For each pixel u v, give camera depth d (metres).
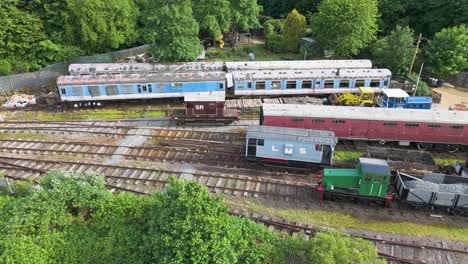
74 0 45.50
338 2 46.72
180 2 44.62
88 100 38.97
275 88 40.59
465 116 30.27
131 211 19.48
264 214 22.62
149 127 34.56
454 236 21.20
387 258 19.27
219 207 16.86
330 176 23.17
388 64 46.19
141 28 51.34
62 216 18.88
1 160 28.48
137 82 38.56
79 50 47.97
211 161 28.52
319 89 40.91
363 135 30.86
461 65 44.41
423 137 30.41
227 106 37.97
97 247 17.59
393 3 53.59
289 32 55.31
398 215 22.94
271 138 26.34
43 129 34.03
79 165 27.88
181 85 39.34
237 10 54.50
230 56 55.22
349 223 22.08
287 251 17.09
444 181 24.25
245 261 16.41
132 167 27.34
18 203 19.64
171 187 17.59
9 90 44.62
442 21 50.16
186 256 15.03
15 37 45.53
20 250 16.72
